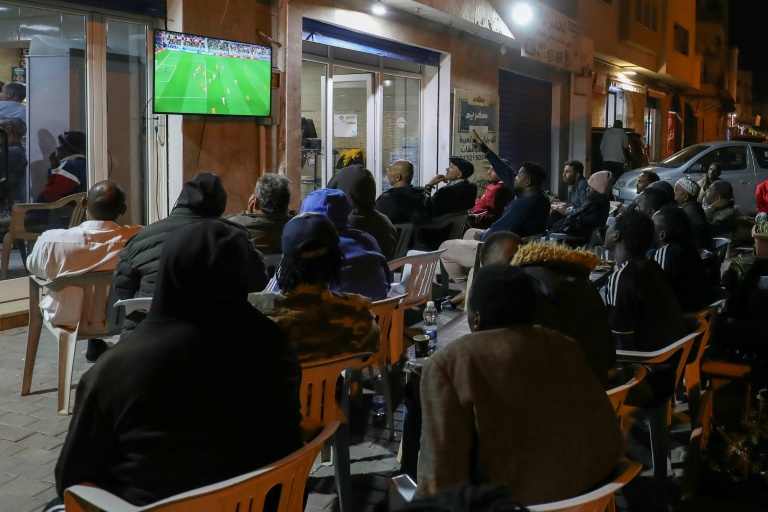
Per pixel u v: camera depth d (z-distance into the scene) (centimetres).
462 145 1430
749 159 1633
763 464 383
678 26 2916
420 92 1380
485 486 128
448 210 823
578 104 2036
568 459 238
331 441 364
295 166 997
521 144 1809
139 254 466
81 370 573
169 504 215
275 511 244
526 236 748
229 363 235
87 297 488
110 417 228
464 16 1291
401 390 536
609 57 2219
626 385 336
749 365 517
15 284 714
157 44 777
